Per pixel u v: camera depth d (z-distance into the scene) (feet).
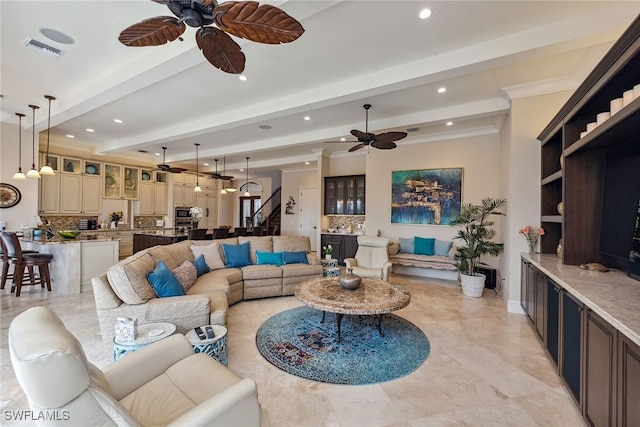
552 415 6.50
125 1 7.80
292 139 20.38
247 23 5.70
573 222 9.69
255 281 14.75
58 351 3.18
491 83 12.19
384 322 11.93
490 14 8.01
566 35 8.29
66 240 16.03
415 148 21.06
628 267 7.79
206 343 7.32
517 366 8.54
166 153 27.14
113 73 11.33
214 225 37.04
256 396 4.42
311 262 16.57
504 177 16.02
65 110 14.15
